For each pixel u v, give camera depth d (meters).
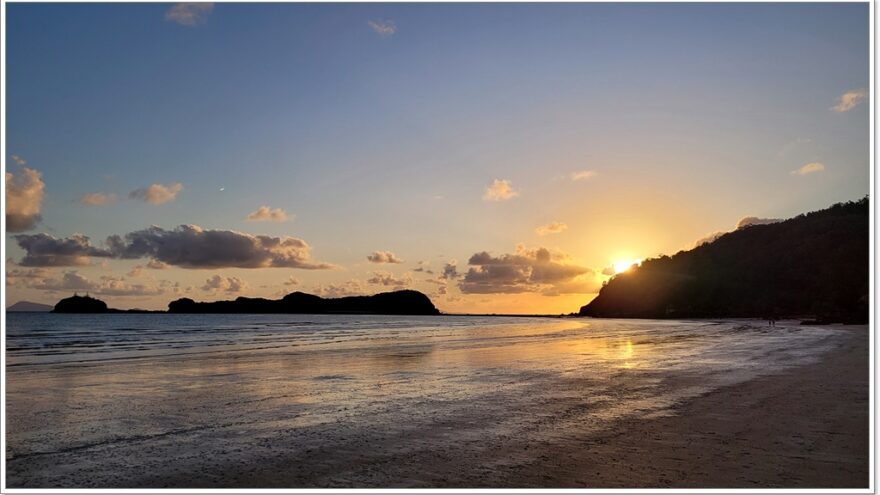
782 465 8.22
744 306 135.50
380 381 17.77
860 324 67.50
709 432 10.19
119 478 8.02
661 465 8.28
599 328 76.06
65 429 11.04
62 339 48.97
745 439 9.67
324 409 12.96
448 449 9.30
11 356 29.59
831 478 7.66
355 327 87.94
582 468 8.19
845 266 124.38
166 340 47.56
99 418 12.09
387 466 8.43
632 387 15.76
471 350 32.06
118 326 87.38
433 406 13.17
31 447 9.68
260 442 9.92
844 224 141.38
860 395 13.91
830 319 72.94
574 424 11.01
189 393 15.56
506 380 17.67
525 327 88.12
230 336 55.38
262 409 13.03
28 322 106.50
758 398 13.58
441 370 20.84
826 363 21.45
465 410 12.62
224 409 13.06
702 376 18.02
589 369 20.58
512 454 8.96
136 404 13.82
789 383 16.00
